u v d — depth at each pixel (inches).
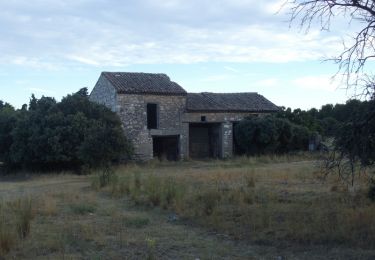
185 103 1601.9
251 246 390.9
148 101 1533.0
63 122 1284.4
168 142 1647.4
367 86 397.4
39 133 1278.3
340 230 397.1
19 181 1151.0
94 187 823.7
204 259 351.3
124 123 1488.7
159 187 686.5
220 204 575.2
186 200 606.2
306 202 562.9
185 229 466.6
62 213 559.8
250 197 599.5
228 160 1525.6
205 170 1169.4
